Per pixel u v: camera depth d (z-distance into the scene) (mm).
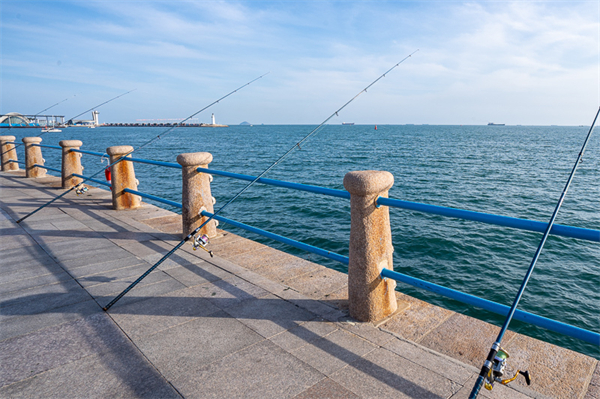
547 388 2094
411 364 2318
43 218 6055
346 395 2049
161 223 5766
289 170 28422
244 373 2246
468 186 20703
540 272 8656
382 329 2736
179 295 3316
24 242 4828
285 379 2189
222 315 2961
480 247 10203
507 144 65875
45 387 2137
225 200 16719
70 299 3256
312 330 2729
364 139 82312
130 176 6719
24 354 2459
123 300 3227
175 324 2830
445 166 30375
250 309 3061
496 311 2201
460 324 2789
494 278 8359
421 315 2938
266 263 4082
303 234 11492
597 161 36000
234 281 3605
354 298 2867
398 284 7941
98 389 2117
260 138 91438
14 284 3568
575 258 9508
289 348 2504
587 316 6871
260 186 20422
